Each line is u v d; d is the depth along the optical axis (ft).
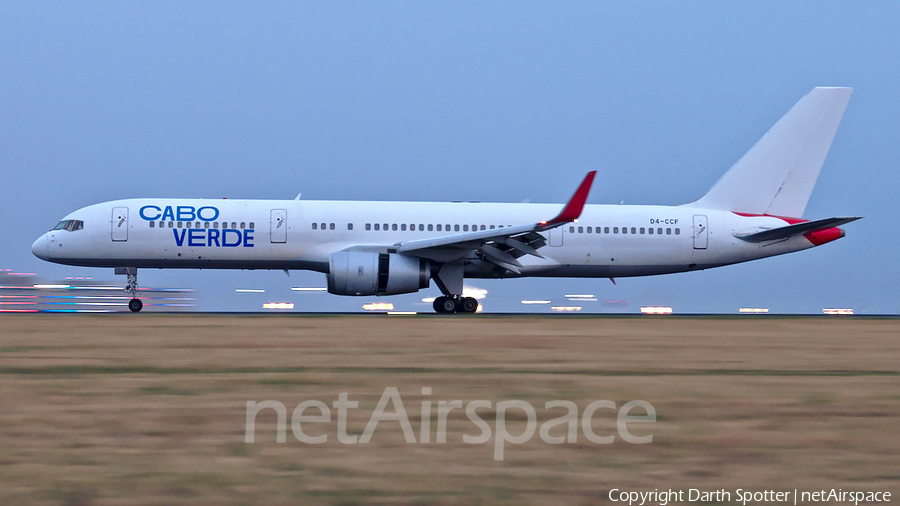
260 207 398.42
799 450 123.65
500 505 97.35
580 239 415.64
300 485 103.60
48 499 96.84
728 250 429.38
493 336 284.20
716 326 356.79
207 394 158.40
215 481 104.53
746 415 147.13
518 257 398.01
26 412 140.67
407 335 281.95
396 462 115.03
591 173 355.56
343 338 267.80
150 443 122.11
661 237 422.00
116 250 388.98
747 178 438.81
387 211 403.34
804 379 191.42
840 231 438.40
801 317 438.81
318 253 395.34
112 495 98.48
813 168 441.27
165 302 496.64
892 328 360.69
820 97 440.45
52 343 244.42
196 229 390.42
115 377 178.50
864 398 165.17
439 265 401.70
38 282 520.01
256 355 219.20
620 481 107.86
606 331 318.65
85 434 126.21
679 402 158.40
